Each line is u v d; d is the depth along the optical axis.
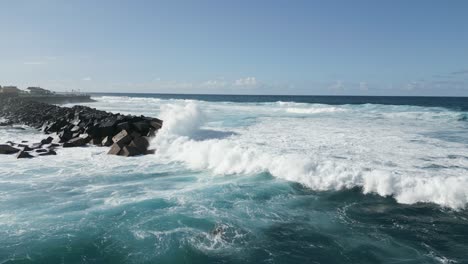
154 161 13.69
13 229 7.41
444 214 8.02
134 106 50.19
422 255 6.43
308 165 10.45
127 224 7.62
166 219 7.85
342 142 15.27
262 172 11.13
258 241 6.96
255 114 31.20
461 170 10.38
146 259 6.32
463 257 6.35
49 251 6.54
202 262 6.26
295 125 21.89
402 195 8.89
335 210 8.37
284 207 8.55
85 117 25.19
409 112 30.00
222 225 7.57
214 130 19.56
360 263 6.22
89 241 6.89
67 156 14.91
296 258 6.39
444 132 18.27
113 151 15.32
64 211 8.38
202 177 11.16
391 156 12.34
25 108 39.28
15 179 11.25
